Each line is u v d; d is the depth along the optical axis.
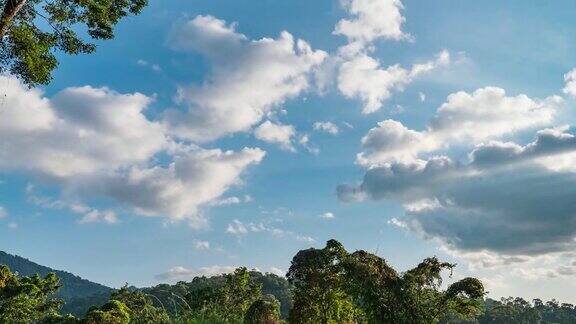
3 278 68.50
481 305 34.16
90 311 51.56
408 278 34.31
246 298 52.84
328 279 37.06
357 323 38.34
